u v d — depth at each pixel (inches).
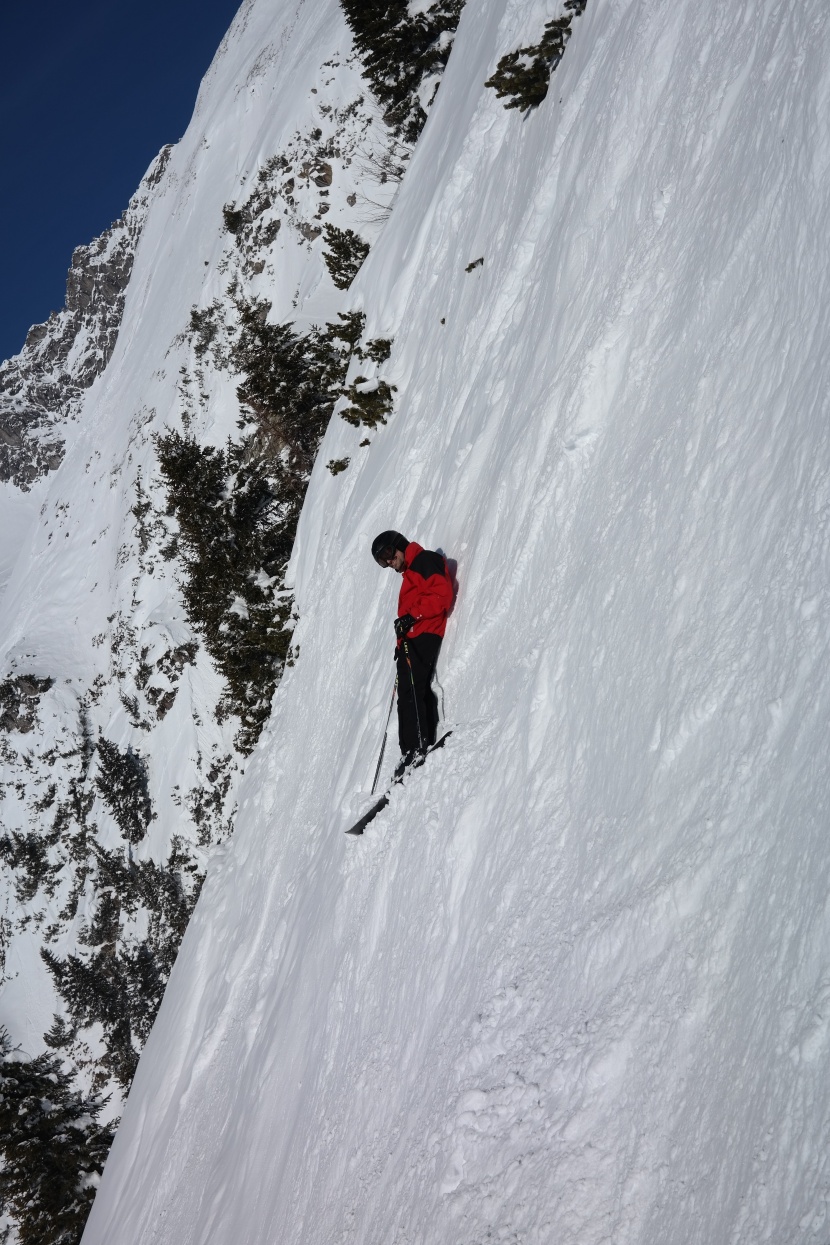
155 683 1360.7
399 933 159.2
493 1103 98.4
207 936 366.3
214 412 1588.3
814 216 111.5
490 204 380.5
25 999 1344.7
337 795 267.4
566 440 173.2
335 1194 135.0
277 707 441.7
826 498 88.0
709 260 139.6
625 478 142.4
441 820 160.1
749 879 76.7
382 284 559.5
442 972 134.9
